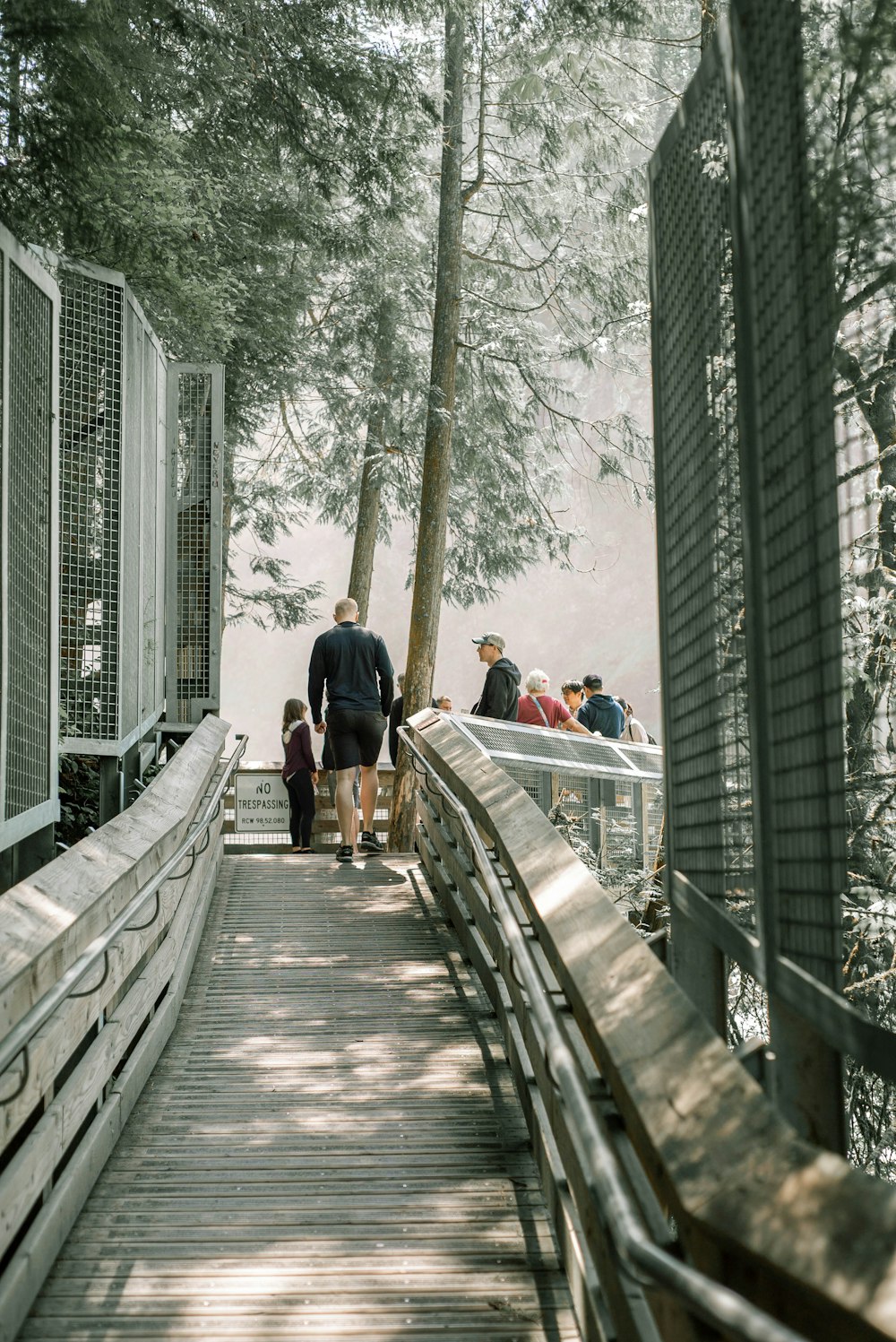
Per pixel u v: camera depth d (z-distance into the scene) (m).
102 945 3.68
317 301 19.20
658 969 3.16
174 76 8.88
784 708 2.55
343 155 11.11
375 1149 4.49
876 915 4.27
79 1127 3.91
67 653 7.68
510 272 17.89
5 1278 3.18
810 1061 2.56
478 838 5.31
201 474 10.58
